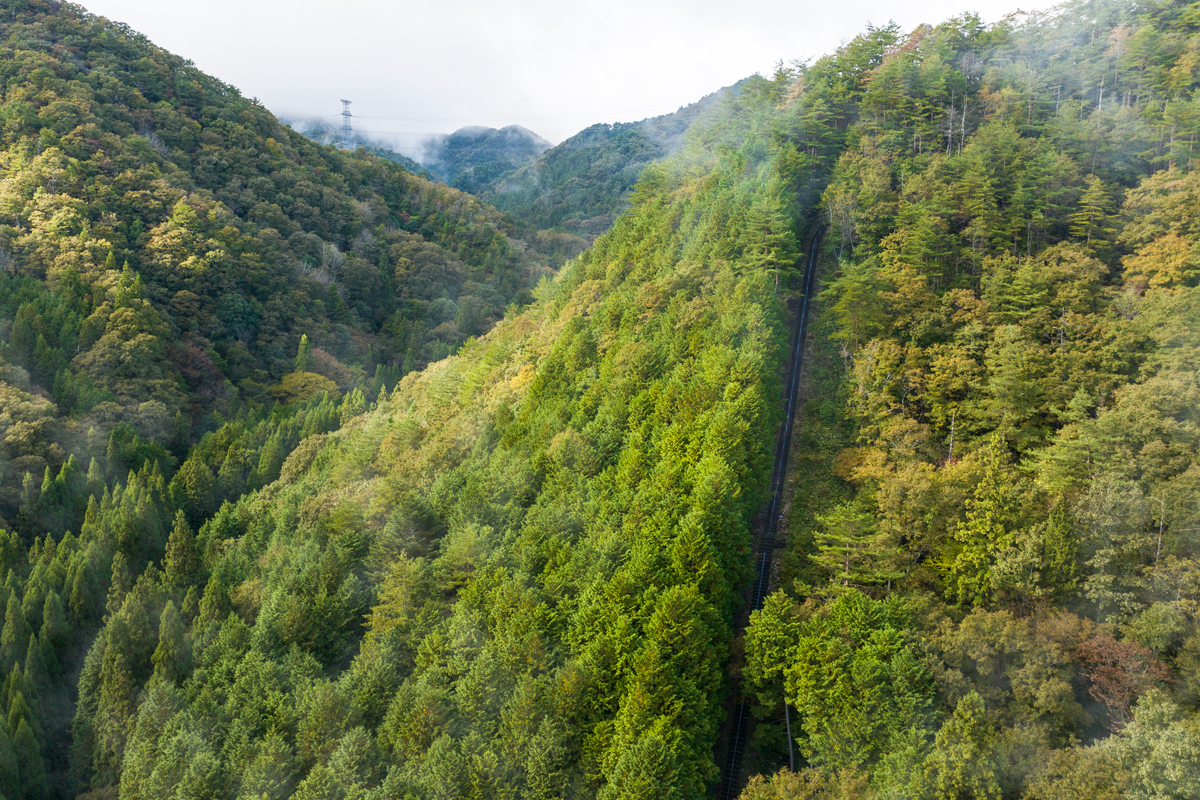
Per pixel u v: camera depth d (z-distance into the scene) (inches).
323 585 3634.4
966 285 4638.3
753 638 2778.1
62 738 3831.2
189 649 3745.1
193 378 7204.7
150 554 4815.5
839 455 3959.2
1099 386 3602.4
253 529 4717.0
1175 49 5679.1
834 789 2276.1
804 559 3494.1
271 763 2822.3
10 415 5467.5
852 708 2393.0
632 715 2495.1
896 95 6225.4
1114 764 2009.1
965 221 5073.8
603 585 2933.1
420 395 6141.7
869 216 5196.9
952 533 2913.4
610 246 6122.1
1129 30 6048.2
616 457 3821.4
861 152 5964.6
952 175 5265.8
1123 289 4239.7
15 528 4933.6
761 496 3624.5
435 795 2536.9
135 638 3779.5
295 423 6624.0
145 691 3592.5
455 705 2871.6
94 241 7623.0
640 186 7003.0
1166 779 1908.2
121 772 3390.7
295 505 4628.4
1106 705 2309.3
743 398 3599.9
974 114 6171.3
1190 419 3105.3
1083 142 5344.5
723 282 4613.7
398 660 3238.2
